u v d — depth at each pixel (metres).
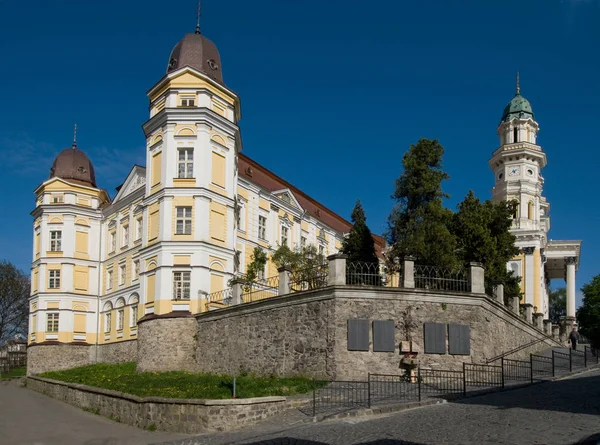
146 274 39.19
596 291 59.53
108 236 55.50
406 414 19.88
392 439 16.11
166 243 37.94
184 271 37.72
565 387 23.23
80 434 23.64
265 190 53.59
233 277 39.72
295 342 28.34
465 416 18.44
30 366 53.47
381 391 23.86
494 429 16.14
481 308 28.62
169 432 22.31
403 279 28.06
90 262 55.62
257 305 30.84
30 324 55.44
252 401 21.52
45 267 54.59
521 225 72.44
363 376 26.33
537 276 70.38
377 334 26.86
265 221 54.09
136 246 49.81
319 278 29.33
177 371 35.28
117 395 26.44
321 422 19.84
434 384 25.42
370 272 28.58
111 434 23.08
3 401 36.56
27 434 24.33
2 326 78.88
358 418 19.89
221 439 19.30
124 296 50.62
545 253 78.38
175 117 39.47
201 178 38.81
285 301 29.23
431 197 36.91
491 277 36.41
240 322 31.98
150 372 35.84
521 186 73.81
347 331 26.73
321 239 63.16
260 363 30.03
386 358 26.78
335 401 22.45
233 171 41.38
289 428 19.50
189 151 39.50
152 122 40.59
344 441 16.50
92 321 54.62
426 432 16.59
